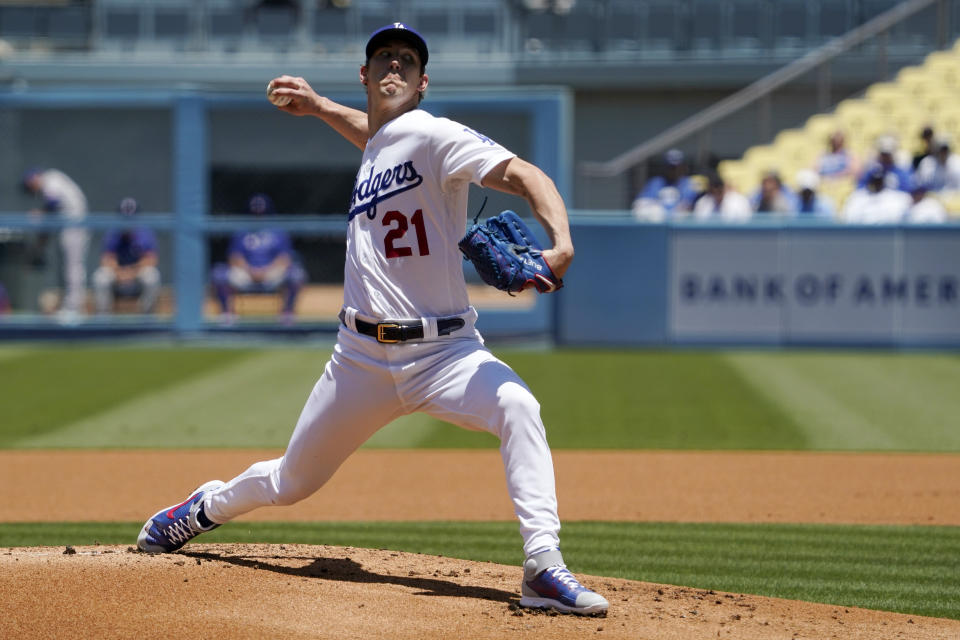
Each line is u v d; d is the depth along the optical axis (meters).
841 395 42.25
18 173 73.81
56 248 60.03
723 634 14.30
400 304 15.01
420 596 15.30
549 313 52.94
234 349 53.25
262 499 16.30
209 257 64.94
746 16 84.56
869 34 72.31
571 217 52.62
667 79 84.75
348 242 15.61
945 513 26.30
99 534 23.25
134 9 87.00
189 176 54.25
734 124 78.12
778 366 47.75
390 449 35.12
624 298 52.62
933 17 79.69
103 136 74.62
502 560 20.89
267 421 38.25
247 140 70.25
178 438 35.84
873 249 51.09
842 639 14.52
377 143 15.22
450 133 14.65
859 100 72.69
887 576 19.95
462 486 29.67
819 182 62.91
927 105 71.19
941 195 58.97
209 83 85.69
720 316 52.06
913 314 51.06
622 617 14.81
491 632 13.73
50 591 14.63
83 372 47.19
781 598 17.72
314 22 86.19
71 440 35.66
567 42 86.12
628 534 23.88
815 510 26.66
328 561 17.38
